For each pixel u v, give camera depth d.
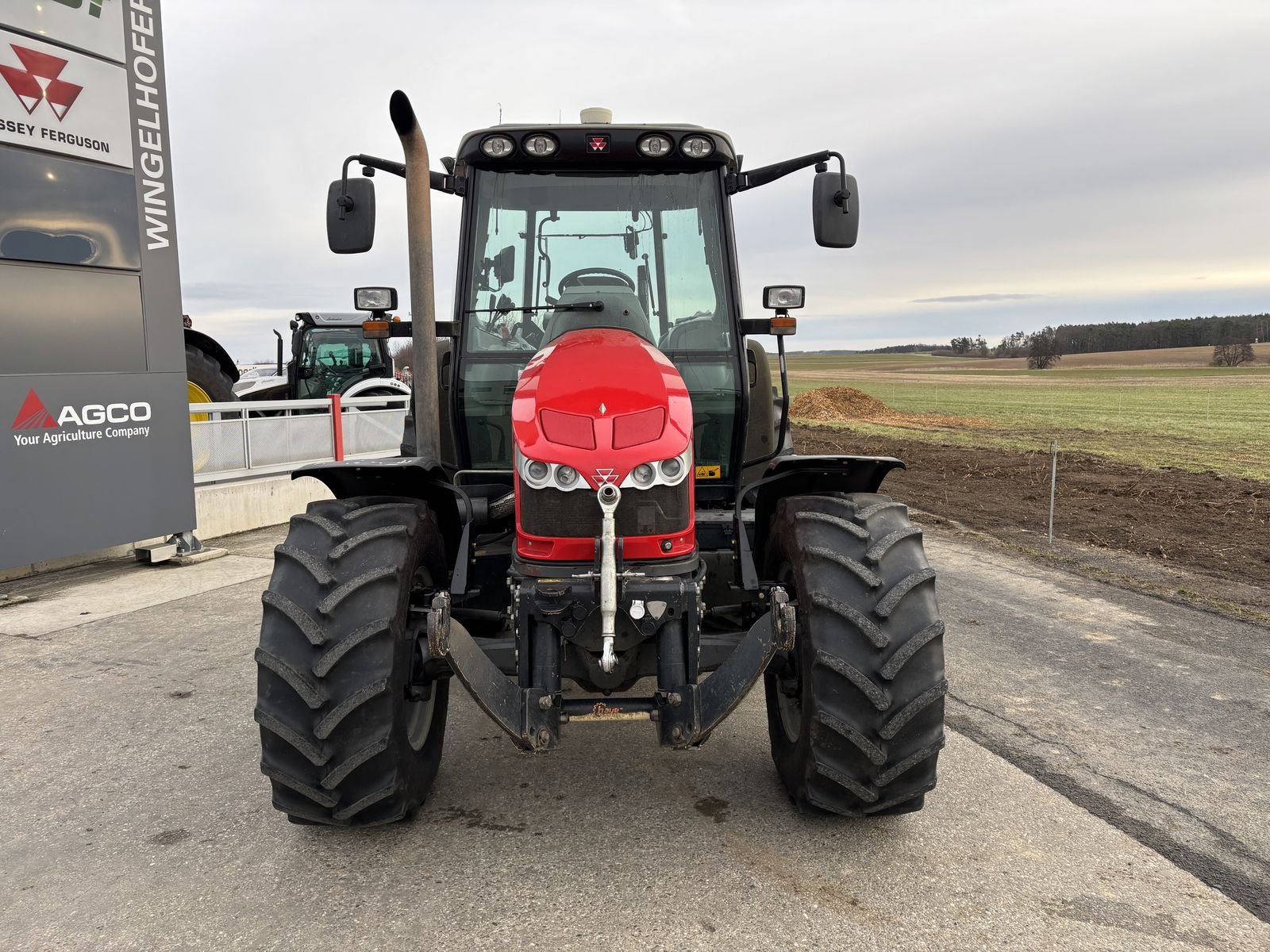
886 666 2.67
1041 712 4.07
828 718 2.68
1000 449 16.19
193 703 4.32
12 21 6.06
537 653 2.71
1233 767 3.49
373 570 2.74
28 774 3.53
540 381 2.91
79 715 4.17
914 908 2.55
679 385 2.98
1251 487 10.82
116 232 6.80
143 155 6.99
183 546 7.68
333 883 2.71
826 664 2.67
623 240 3.70
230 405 9.05
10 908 2.61
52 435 6.45
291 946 2.40
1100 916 2.51
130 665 4.91
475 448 3.73
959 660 4.79
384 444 11.30
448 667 2.91
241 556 7.92
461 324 3.67
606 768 3.52
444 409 4.00
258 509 9.28
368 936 2.44
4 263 6.09
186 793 3.35
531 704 2.64
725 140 3.63
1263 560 7.17
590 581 2.72
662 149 3.58
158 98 7.07
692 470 2.88
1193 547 7.66
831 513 2.99
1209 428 20.33
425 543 3.00
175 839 3.00
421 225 3.25
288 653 2.65
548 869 2.76
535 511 2.78
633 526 2.76
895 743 2.70
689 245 3.71
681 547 2.82
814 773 2.78
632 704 2.73
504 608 3.46
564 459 2.72
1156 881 2.69
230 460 9.12
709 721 2.59
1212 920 2.50
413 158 3.17
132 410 6.99
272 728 2.61
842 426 23.36
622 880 2.70
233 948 2.40
